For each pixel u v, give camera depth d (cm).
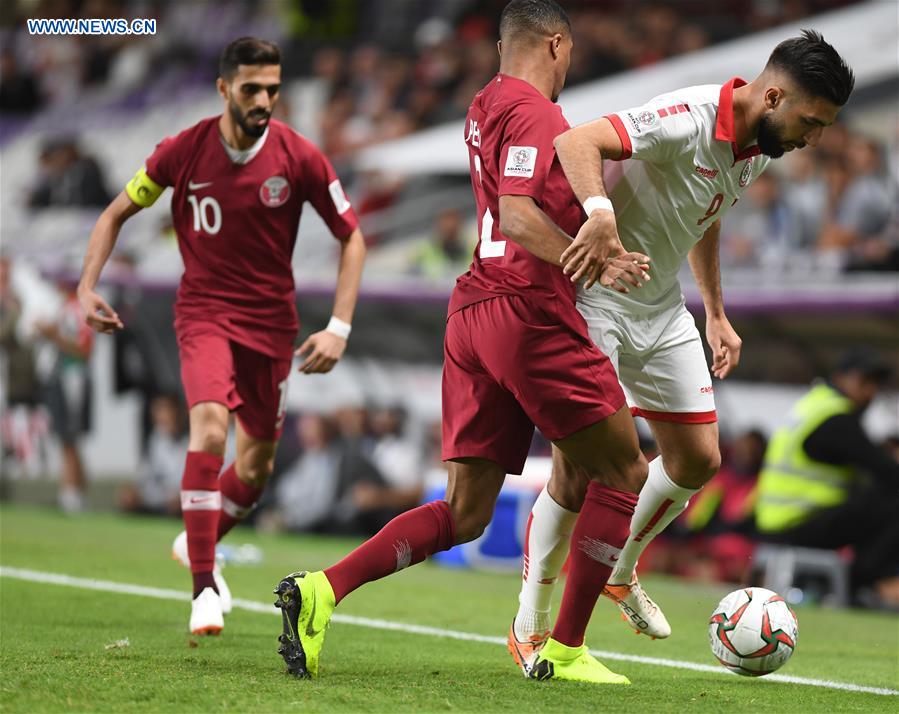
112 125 7125
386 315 4194
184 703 1131
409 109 5878
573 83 5259
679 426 1495
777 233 4147
